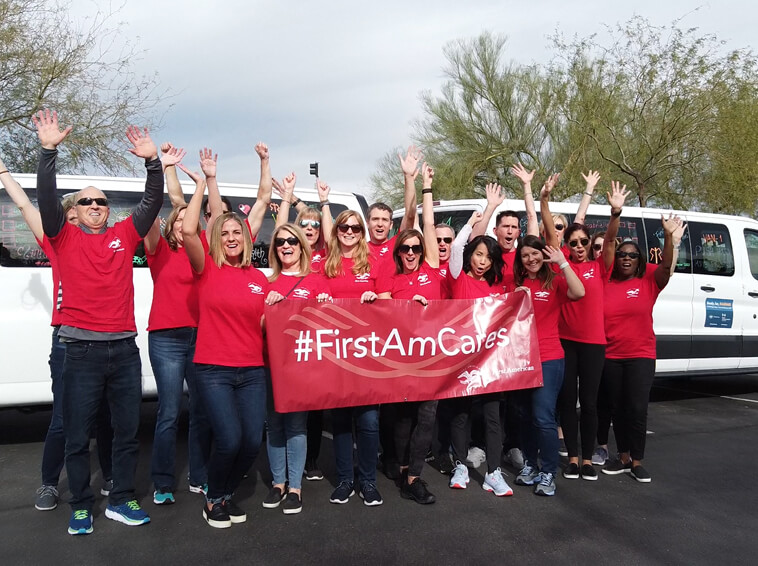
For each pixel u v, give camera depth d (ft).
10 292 17.83
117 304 12.79
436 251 16.39
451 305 15.38
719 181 60.49
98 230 13.00
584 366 16.43
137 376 13.32
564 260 15.57
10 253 17.92
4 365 17.70
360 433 14.84
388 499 15.16
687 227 26.50
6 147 47.91
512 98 81.92
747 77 58.65
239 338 13.10
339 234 15.43
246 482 16.48
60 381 14.01
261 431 13.39
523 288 15.88
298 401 14.02
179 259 14.39
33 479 16.46
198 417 14.84
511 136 81.92
